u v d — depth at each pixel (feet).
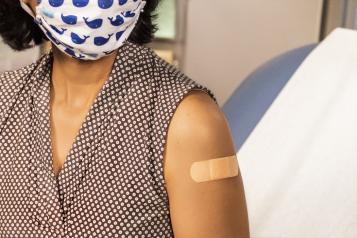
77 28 2.50
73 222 2.56
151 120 2.48
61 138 2.69
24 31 2.98
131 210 2.49
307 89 5.93
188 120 2.43
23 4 2.74
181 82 2.53
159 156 2.45
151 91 2.51
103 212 2.51
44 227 2.61
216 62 8.07
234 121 6.43
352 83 5.65
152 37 3.07
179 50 8.03
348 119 5.45
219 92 8.17
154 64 2.60
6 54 5.00
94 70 2.62
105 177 2.50
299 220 5.16
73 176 2.54
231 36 7.96
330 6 7.16
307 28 7.58
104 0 2.46
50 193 2.58
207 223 2.48
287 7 7.63
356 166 5.16
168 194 2.51
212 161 2.45
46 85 2.75
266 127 5.95
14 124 2.74
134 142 2.48
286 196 5.35
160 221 2.53
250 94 6.48
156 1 2.98
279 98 6.08
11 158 2.71
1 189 2.73
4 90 2.81
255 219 5.33
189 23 7.97
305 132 5.64
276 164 5.60
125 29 2.58
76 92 2.68
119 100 2.52
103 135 2.51
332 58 5.96
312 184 5.28
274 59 6.66
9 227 2.72
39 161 2.66
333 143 5.40
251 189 5.57
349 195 5.06
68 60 2.66
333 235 4.93
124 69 2.56
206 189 2.45
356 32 6.07
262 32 7.84
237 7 7.84
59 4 2.48
